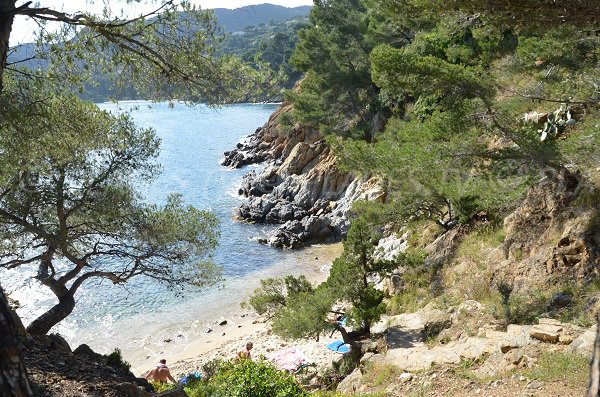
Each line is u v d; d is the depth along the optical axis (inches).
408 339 549.6
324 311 607.2
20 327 362.0
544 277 536.7
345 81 1768.0
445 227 820.0
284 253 1342.3
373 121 1702.8
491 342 444.1
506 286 536.1
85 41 302.4
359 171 677.3
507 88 621.3
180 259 602.5
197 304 1037.8
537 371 355.9
